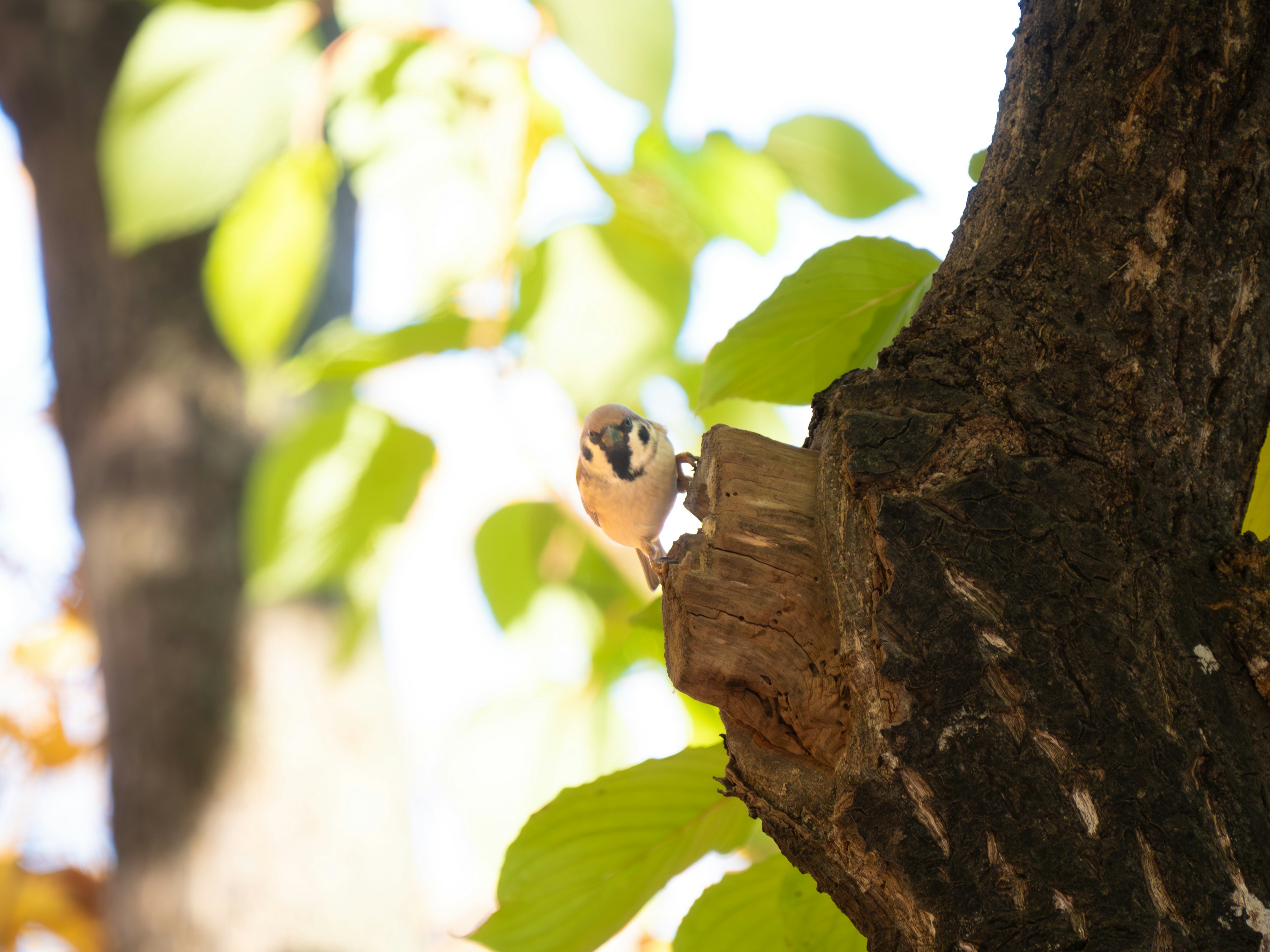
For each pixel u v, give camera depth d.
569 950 1.53
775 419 1.75
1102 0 1.48
